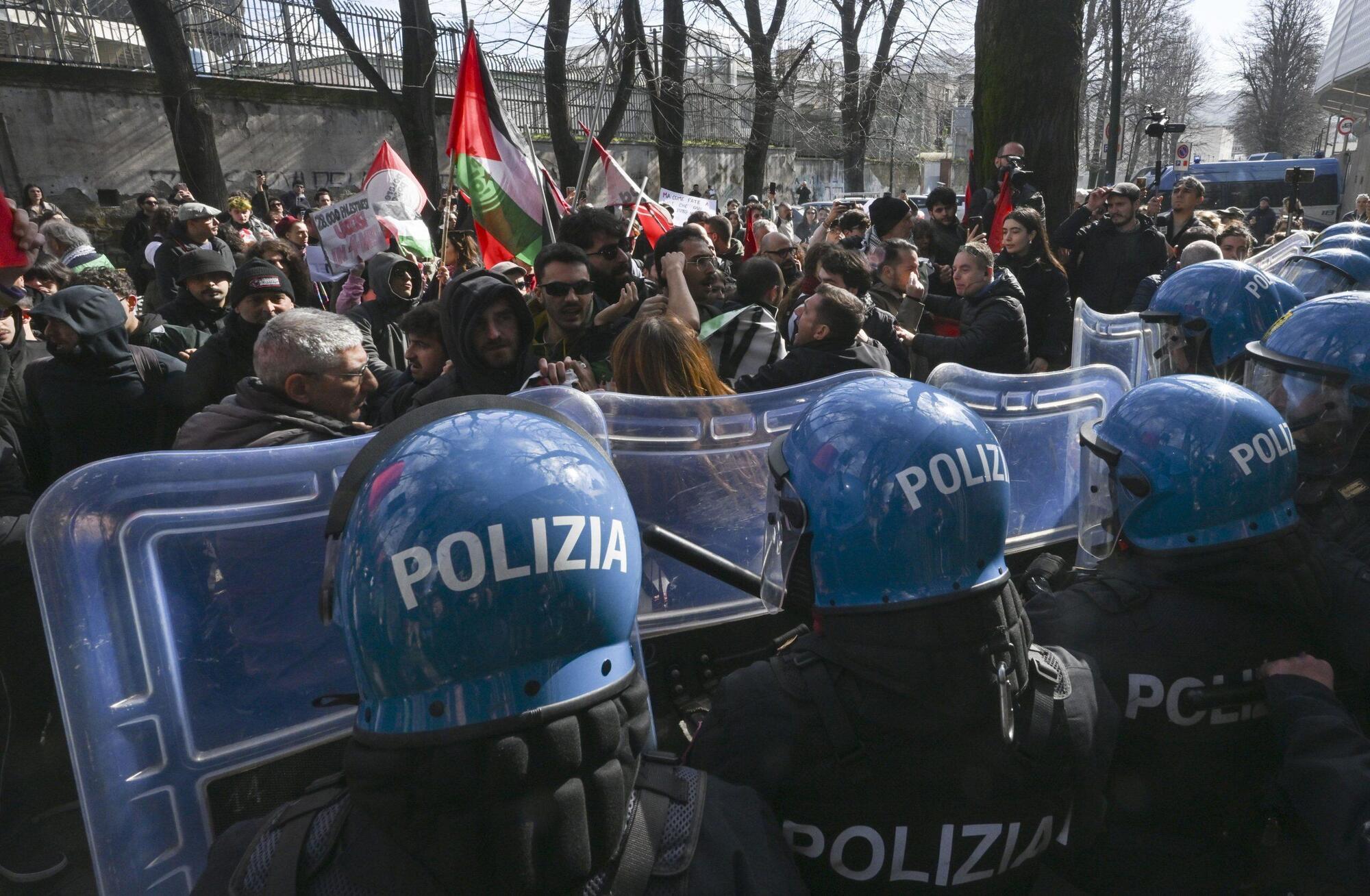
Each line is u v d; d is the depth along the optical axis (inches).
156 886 49.1
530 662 28.8
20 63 526.9
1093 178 960.3
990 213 235.8
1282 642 55.6
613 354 90.3
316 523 54.7
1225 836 56.0
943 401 45.3
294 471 53.6
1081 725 43.9
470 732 27.7
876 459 42.3
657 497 75.2
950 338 152.2
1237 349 100.0
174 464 48.9
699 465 76.5
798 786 42.3
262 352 82.7
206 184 490.6
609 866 30.7
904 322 171.5
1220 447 54.9
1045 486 101.7
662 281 144.6
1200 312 101.4
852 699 41.8
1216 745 54.7
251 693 52.7
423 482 29.5
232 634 51.9
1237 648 54.4
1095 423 64.6
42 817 100.9
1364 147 977.5
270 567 53.1
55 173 546.3
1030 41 265.4
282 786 54.8
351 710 56.8
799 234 616.7
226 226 267.6
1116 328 118.1
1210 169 887.1
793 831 43.1
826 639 44.1
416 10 511.8
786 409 80.2
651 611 76.0
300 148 642.8
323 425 81.9
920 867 42.6
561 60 529.0
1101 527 68.3
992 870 43.2
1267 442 55.8
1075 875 57.5
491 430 31.3
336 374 83.6
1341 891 55.8
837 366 102.3
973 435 43.8
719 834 33.3
